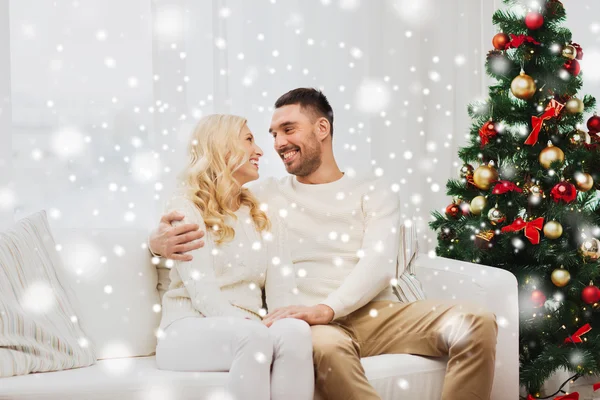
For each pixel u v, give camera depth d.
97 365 1.85
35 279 1.84
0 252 1.79
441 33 3.26
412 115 3.20
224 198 2.04
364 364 1.91
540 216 2.44
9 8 2.59
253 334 1.65
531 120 2.45
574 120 2.44
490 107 2.50
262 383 1.63
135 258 2.10
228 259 1.99
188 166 2.10
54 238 2.07
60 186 2.65
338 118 3.06
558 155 2.35
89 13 2.68
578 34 3.17
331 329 1.87
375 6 3.10
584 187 2.39
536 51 2.45
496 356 2.15
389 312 2.10
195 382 1.66
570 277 2.40
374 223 2.20
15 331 1.70
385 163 3.15
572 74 2.45
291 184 2.32
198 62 2.80
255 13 2.90
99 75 2.70
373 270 2.06
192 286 1.90
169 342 1.80
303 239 2.20
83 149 2.68
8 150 2.55
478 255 2.51
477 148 2.56
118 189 2.73
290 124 2.26
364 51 3.09
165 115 2.75
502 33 2.48
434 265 2.37
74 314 1.89
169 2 2.74
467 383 1.87
